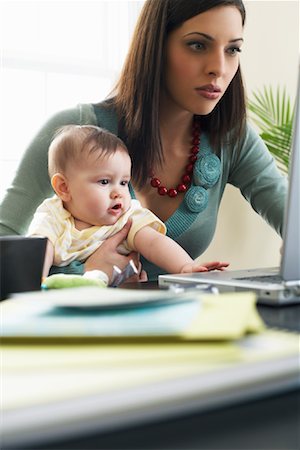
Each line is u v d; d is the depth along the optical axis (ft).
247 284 2.51
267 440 1.09
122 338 1.29
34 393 1.06
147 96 4.76
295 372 1.27
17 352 1.26
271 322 2.01
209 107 4.63
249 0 8.61
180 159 5.06
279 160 8.45
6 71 7.93
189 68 4.50
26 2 8.02
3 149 7.98
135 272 4.32
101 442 1.06
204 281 2.76
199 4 4.33
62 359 1.21
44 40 8.17
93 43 8.50
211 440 1.09
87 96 8.50
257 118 9.00
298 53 9.15
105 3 8.52
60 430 1.05
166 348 1.25
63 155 4.51
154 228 4.58
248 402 1.26
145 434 1.10
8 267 2.29
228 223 8.59
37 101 8.14
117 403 1.08
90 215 4.43
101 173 4.44
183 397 1.14
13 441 1.01
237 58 4.67
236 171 5.60
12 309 1.54
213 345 1.26
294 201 2.22
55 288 2.88
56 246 4.27
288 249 2.28
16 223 4.91
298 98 2.14
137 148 4.91
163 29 4.56
